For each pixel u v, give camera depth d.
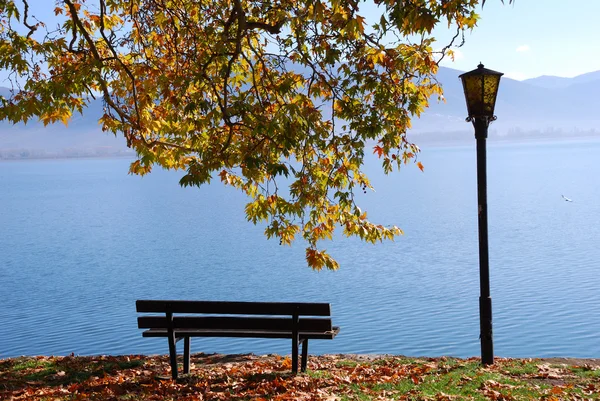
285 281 44.91
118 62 11.33
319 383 9.32
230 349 23.91
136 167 11.95
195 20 12.09
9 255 65.94
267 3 11.00
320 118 10.88
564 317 29.44
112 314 33.62
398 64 10.49
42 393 9.34
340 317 31.45
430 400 8.27
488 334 10.65
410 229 76.12
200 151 10.51
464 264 49.34
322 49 10.77
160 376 10.14
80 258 61.53
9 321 32.59
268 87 10.80
